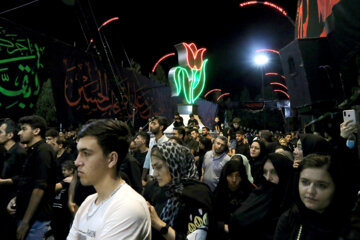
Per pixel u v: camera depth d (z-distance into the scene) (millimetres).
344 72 2904
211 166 5266
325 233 1431
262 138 7004
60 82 5680
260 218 2547
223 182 3334
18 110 4996
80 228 1526
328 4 3396
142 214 1460
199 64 13594
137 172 4152
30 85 5215
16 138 4473
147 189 2695
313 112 3346
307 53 3113
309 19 4715
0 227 3832
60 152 5363
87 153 1472
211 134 10438
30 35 5230
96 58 6887
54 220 4078
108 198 1482
